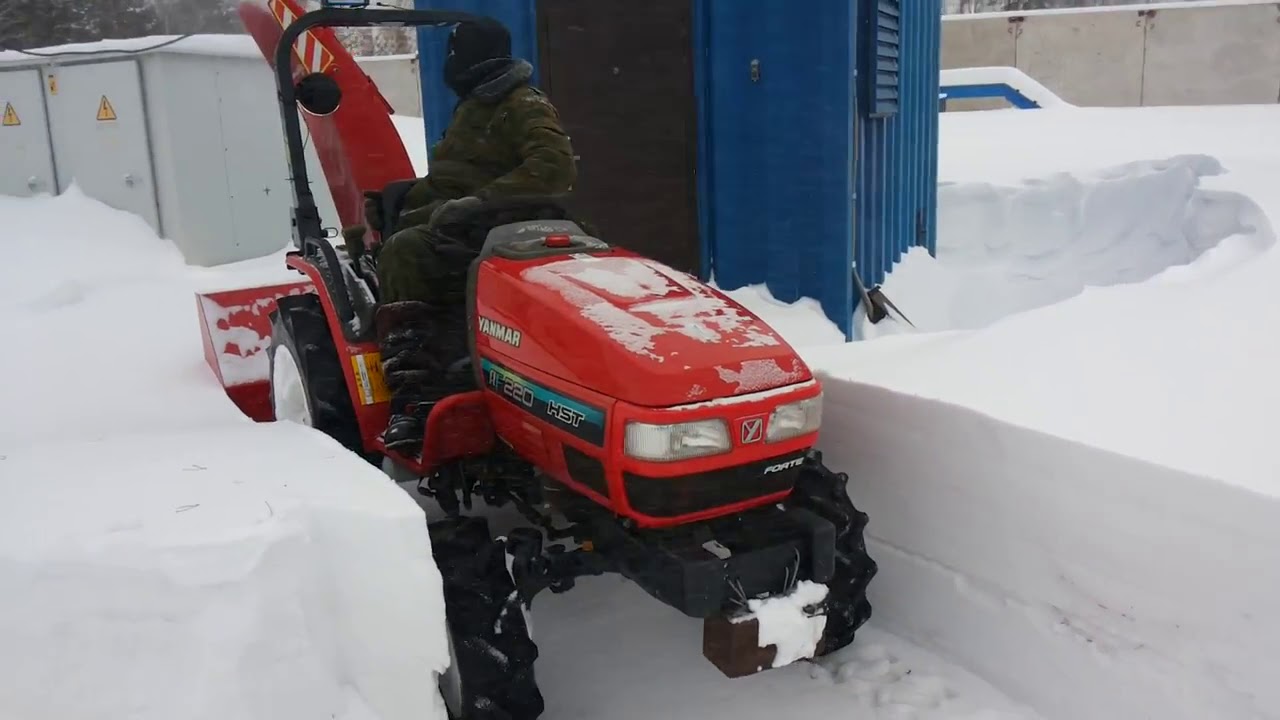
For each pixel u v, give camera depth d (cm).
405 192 364
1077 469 260
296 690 193
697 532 261
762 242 556
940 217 778
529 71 344
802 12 523
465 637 240
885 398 315
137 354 539
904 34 645
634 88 552
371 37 2745
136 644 189
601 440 242
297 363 366
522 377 270
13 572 193
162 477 243
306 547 202
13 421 441
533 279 276
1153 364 299
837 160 530
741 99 546
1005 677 286
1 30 1927
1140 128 1001
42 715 185
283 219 805
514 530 268
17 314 625
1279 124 970
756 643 248
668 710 285
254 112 778
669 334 251
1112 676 257
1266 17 1656
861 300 573
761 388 247
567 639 322
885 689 288
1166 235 691
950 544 301
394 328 304
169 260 752
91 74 761
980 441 286
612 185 561
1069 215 742
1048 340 331
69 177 800
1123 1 2764
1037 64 1788
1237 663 230
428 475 305
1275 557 221
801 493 305
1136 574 249
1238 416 261
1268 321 316
